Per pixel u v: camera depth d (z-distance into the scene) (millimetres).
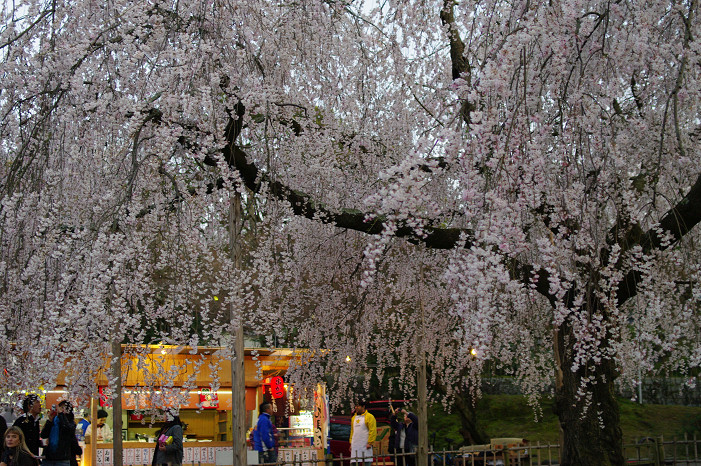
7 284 4723
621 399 15289
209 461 9836
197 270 5363
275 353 10031
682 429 13297
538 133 4402
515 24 4734
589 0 4930
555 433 14234
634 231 5316
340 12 6266
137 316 4844
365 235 7207
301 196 6133
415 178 3768
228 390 10688
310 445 10750
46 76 4809
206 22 5344
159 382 5207
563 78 4863
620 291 5574
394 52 6156
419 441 7969
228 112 5605
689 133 5562
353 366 7574
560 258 4754
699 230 6371
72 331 4438
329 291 7254
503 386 16859
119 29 5000
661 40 5227
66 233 4781
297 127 6590
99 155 4863
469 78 4414
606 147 4617
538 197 4379
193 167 5680
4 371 4715
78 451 7465
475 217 4629
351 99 6469
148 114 5160
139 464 9336
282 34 5961
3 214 4461
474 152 3951
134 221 4785
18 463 6328
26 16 4922
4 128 4820
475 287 3867
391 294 7332
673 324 5855
